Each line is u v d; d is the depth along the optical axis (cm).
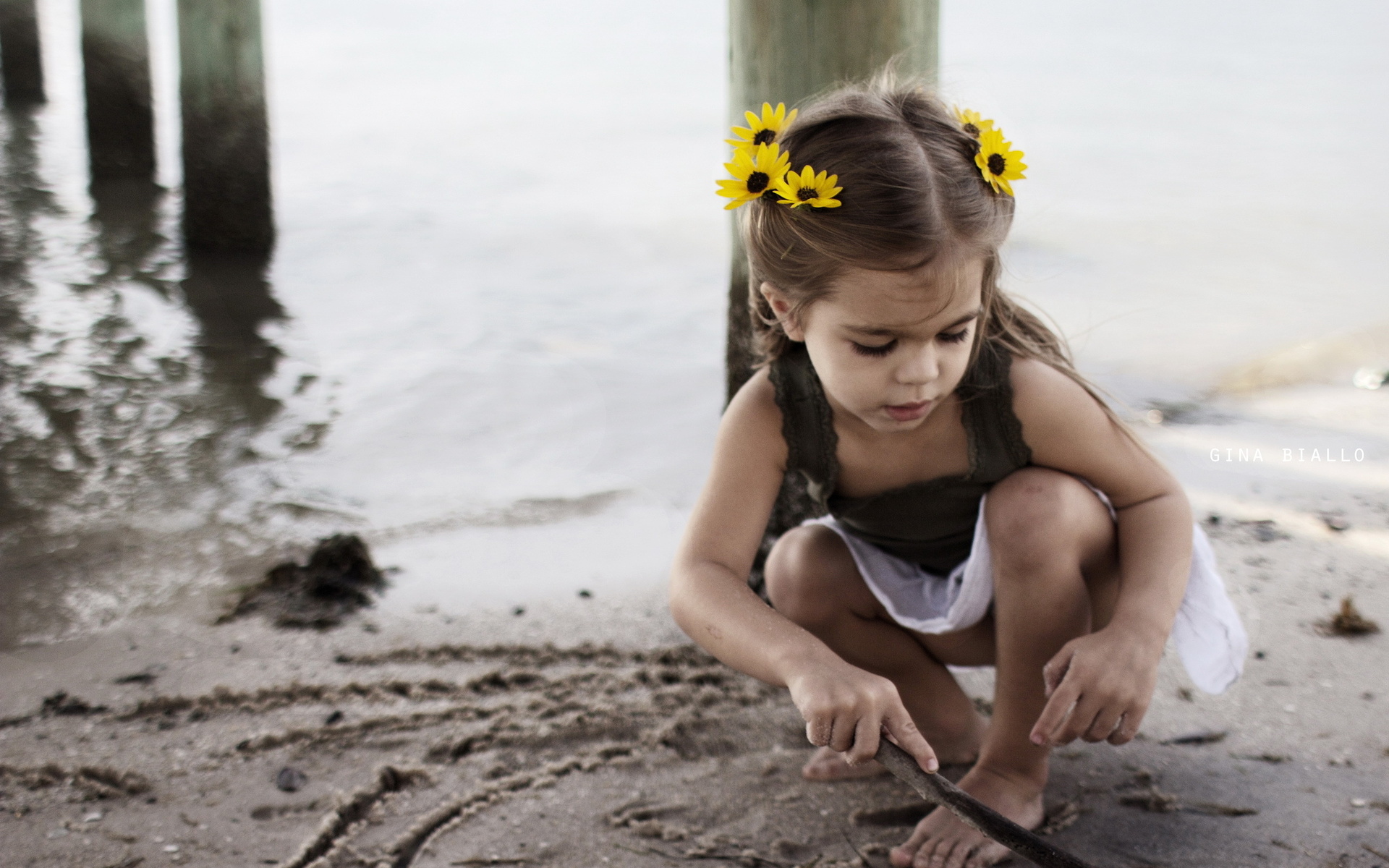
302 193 765
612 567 282
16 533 300
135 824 184
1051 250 593
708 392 412
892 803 190
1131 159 813
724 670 232
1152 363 428
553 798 192
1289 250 588
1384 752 196
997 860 174
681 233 643
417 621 254
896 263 150
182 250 638
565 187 773
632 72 1277
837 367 161
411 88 1202
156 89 1209
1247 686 219
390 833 182
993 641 201
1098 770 196
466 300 529
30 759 201
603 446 364
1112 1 1614
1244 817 181
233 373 432
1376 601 248
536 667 234
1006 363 180
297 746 206
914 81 203
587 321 496
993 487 186
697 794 193
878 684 154
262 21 634
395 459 355
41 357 446
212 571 281
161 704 220
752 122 178
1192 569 191
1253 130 906
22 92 1134
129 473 342
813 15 234
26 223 699
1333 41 1315
